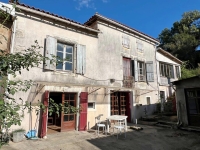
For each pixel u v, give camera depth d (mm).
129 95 11680
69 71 8586
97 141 6566
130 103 11539
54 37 8219
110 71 10414
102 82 9859
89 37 9727
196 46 25844
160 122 10297
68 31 8859
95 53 9828
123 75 11297
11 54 2305
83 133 7848
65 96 8383
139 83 12234
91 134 7691
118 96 11414
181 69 18188
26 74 7117
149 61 13102
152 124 10234
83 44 9375
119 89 10367
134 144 6289
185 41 26297
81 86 8625
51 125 9953
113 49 10852
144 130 8719
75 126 8484
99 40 10172
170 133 8047
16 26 7137
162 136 7504
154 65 13836
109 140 6758
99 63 9930
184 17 30672
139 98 11953
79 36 9281
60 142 6277
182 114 9195
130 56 11898
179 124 9148
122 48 11461
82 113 8500
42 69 7633
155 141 6715
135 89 10641
